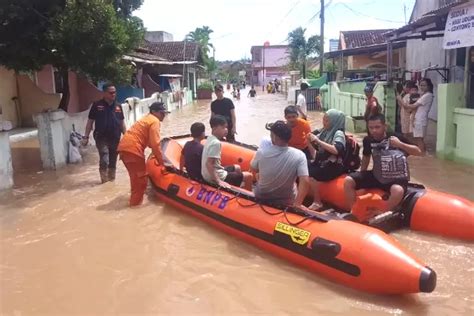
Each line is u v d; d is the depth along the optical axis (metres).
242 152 8.03
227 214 5.60
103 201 7.21
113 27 9.91
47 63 10.87
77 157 10.23
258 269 4.73
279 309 3.98
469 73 9.26
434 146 11.04
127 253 5.23
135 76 24.06
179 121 19.69
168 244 5.45
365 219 5.45
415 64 17.89
